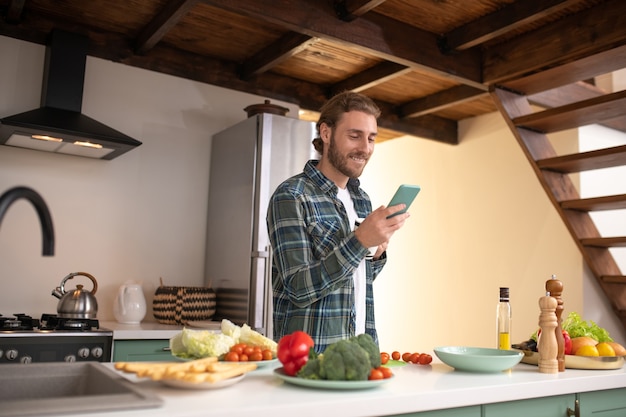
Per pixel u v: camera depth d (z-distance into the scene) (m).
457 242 4.82
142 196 3.68
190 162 3.86
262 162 3.38
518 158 4.39
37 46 3.37
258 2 2.86
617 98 2.98
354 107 1.91
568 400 1.56
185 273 3.78
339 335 1.82
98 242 3.51
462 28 3.38
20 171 3.31
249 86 4.06
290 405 1.07
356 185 2.13
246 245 3.37
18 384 1.30
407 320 5.22
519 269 4.27
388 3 3.16
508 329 1.83
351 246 1.60
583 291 3.79
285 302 1.86
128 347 2.88
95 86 3.55
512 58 3.51
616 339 3.93
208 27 3.50
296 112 4.23
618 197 3.19
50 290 3.34
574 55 3.27
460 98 4.19
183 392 1.17
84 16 3.39
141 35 3.54
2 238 3.23
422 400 1.24
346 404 1.13
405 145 5.48
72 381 1.37
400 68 3.70
